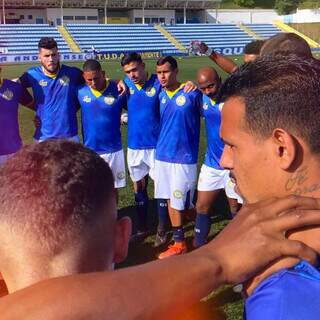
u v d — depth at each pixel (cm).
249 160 127
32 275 107
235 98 129
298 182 123
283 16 5619
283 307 106
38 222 106
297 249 112
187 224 639
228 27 5131
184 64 3189
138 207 610
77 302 96
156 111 605
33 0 5244
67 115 662
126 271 105
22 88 653
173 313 104
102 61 3584
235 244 115
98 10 5656
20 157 114
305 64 127
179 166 535
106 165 119
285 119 121
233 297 451
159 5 5803
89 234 110
